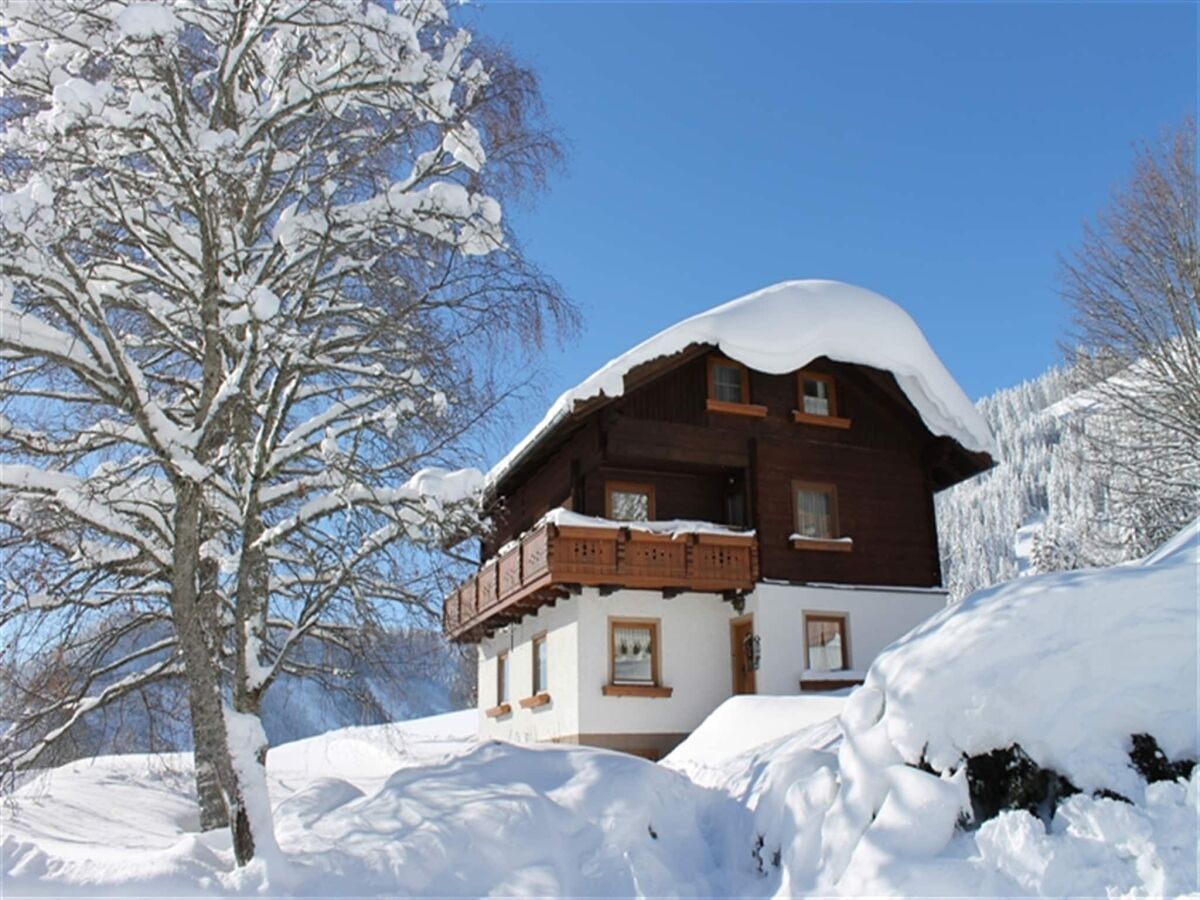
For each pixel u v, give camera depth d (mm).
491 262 10500
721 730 13750
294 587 11195
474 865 7727
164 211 10336
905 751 7238
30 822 11133
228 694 11281
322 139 10953
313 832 8477
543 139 11891
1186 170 20984
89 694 11031
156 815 12938
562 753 9680
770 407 20031
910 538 20625
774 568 19078
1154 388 21203
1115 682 6594
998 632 7328
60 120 8258
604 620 18359
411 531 9562
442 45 11258
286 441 9914
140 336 11469
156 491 9703
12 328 8461
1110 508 28297
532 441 19047
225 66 9898
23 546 9078
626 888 7676
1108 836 5938
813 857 7309
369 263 9953
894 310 20547
